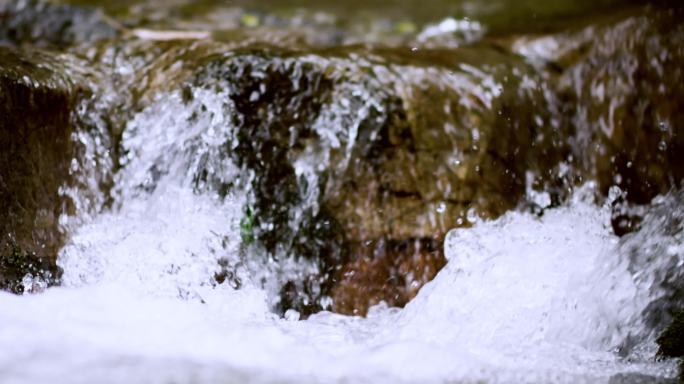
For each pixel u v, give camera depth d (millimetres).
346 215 2166
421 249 2178
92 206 2160
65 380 1809
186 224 2162
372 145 2178
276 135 2174
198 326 2010
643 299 2078
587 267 2143
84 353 1873
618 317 2084
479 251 2164
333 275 2164
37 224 2100
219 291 2141
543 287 2119
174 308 2059
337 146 2172
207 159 2174
